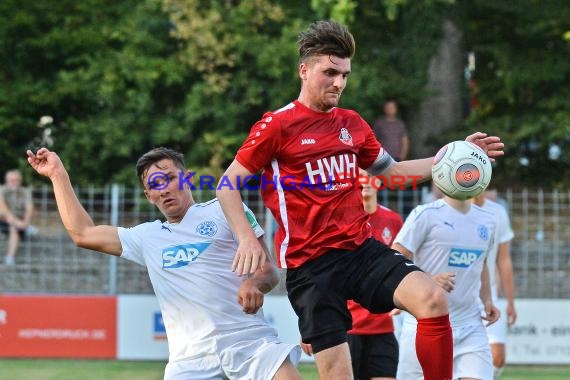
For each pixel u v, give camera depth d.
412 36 61.84
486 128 62.53
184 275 18.69
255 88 58.38
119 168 60.75
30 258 39.53
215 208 19.16
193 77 60.59
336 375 16.81
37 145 63.22
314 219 16.94
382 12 62.25
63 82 59.72
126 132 59.12
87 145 59.28
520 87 64.81
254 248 16.16
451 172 17.44
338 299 17.03
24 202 40.66
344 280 17.05
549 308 36.06
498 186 64.56
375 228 24.59
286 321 35.97
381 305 16.81
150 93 59.44
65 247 39.66
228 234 18.84
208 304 18.53
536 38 64.81
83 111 62.75
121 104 59.84
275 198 17.09
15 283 39.47
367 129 17.86
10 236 39.59
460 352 22.50
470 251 22.67
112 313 37.09
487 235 22.83
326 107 17.03
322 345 16.91
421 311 16.16
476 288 22.88
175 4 58.81
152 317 37.00
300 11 60.91
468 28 65.44
